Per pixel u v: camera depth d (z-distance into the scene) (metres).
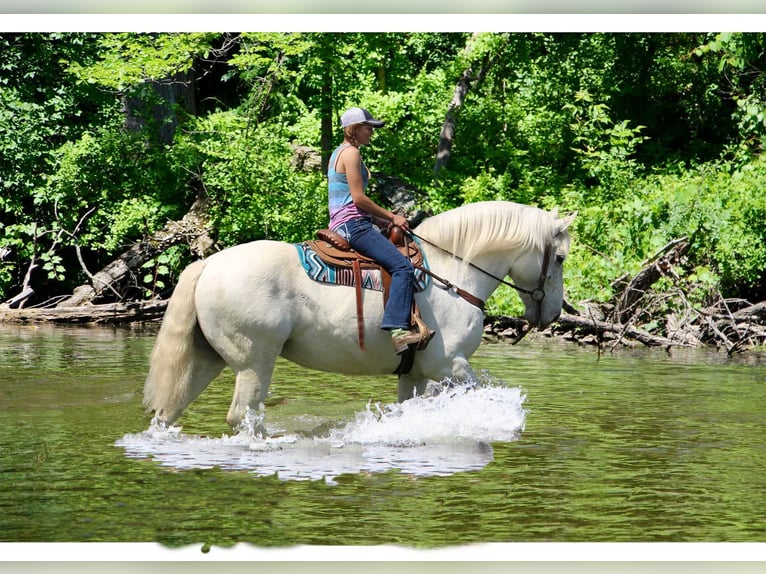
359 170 7.40
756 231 16.88
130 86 22.86
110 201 21.30
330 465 6.77
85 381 10.58
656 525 5.52
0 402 9.21
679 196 16.77
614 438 7.87
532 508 5.82
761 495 6.18
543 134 24.41
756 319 15.33
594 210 17.59
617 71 25.08
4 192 20.95
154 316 18.73
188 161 21.84
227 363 7.45
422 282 7.50
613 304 15.82
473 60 23.97
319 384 10.77
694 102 25.36
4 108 20.92
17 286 20.80
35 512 5.62
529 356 13.63
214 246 21.12
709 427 8.37
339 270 7.30
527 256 7.91
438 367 7.60
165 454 7.05
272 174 20.78
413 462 6.90
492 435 7.89
